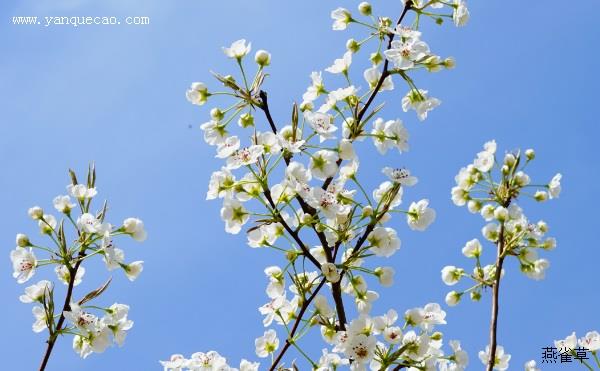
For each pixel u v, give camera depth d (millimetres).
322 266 1467
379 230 1500
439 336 1562
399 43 1546
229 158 1463
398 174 1487
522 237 1708
